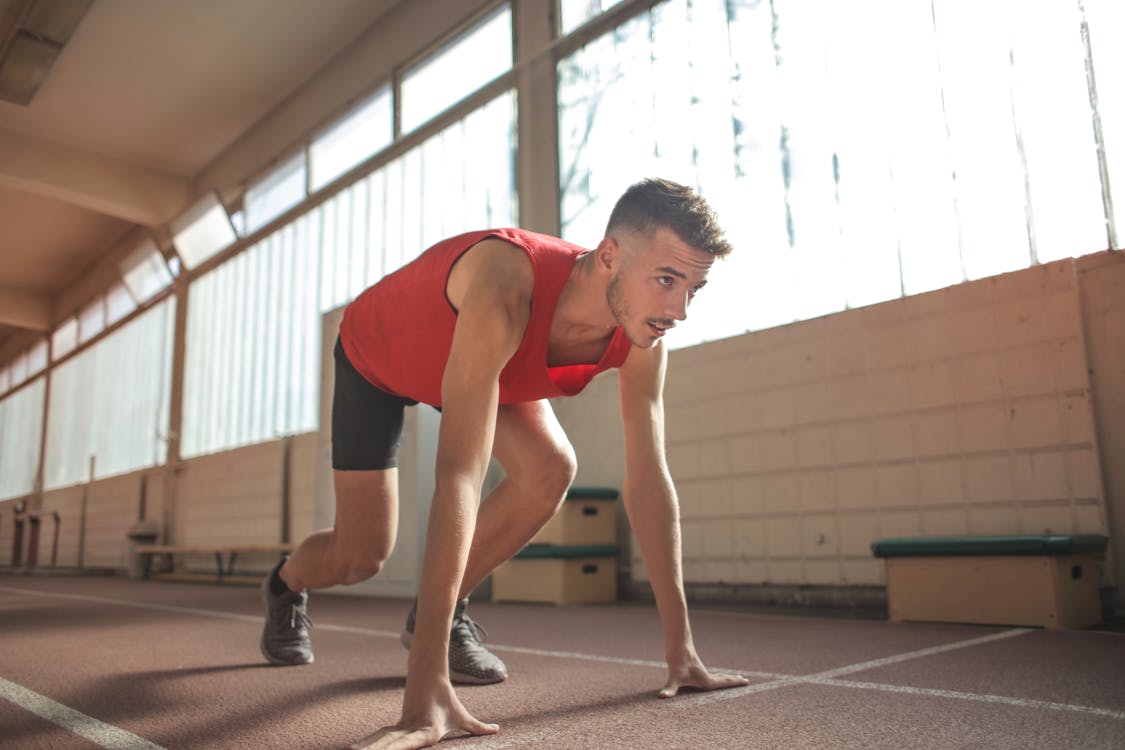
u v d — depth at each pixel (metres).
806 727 1.14
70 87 7.18
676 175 4.20
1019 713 1.22
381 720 1.27
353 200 6.64
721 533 3.88
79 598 4.83
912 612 2.72
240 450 7.70
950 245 3.18
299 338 7.13
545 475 1.47
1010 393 2.97
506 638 2.39
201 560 8.22
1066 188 2.88
